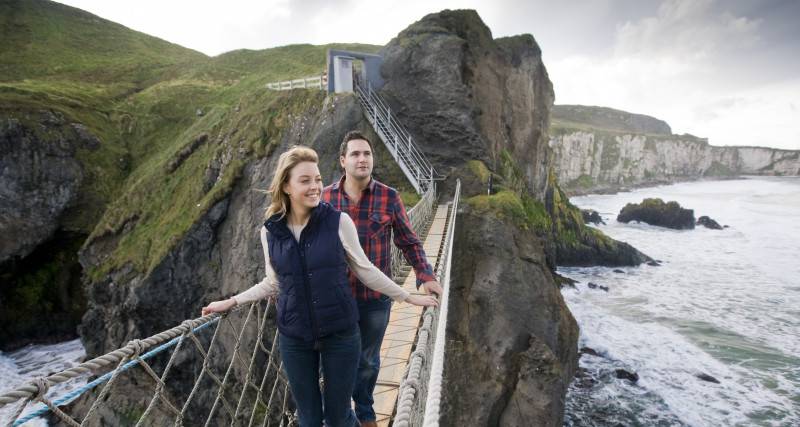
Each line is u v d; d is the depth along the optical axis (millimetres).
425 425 2029
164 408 17812
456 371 14008
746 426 15719
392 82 22750
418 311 7051
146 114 39844
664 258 40531
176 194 25250
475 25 25000
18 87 34281
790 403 16938
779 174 154500
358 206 3604
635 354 20953
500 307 14953
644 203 58531
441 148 21922
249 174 21172
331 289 2490
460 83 22094
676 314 26078
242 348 15773
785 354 20844
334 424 2898
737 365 19891
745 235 50375
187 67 56500
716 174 155625
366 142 3549
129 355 2373
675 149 145375
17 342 26328
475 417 13266
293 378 2713
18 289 27281
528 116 30547
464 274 15938
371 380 3725
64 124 32125
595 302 28344
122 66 57719
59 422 18188
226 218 21016
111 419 17828
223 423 16422
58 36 63531
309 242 2469
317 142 20359
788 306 27250
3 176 27938
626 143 132000
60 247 29547
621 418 16375
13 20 62281
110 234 25594
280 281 2568
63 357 24625
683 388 18078
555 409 13148
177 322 20578
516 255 16156
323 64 43844
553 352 14906
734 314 26000
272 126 22375
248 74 50625
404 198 18484
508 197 18203
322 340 2617
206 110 40000
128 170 34406
